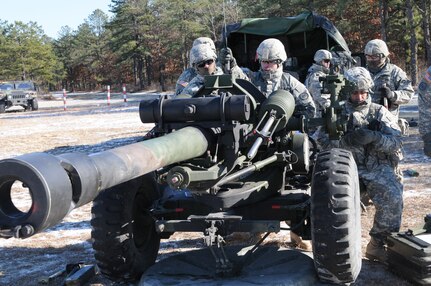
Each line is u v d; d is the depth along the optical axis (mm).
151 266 4426
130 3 74625
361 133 4496
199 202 4203
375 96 6434
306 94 5387
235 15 38969
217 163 3854
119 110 26078
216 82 4242
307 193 4504
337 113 4512
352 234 3645
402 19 38438
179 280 4102
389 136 4602
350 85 4547
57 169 2135
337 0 39406
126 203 4219
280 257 4492
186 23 62500
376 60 6527
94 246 4250
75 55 105312
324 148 4832
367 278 4367
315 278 4109
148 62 77688
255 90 4348
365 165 4695
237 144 3875
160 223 4004
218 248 4164
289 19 9508
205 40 5328
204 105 3848
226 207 4035
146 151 2859
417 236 4465
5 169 2061
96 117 22516
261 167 4090
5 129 19109
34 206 2062
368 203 6090
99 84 102000
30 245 5785
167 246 5527
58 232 6305
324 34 9711
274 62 5336
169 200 4312
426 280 4094
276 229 3854
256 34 9555
